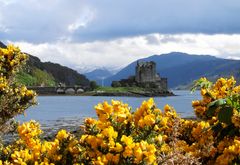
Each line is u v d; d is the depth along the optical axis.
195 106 8.70
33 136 6.51
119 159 4.71
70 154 5.48
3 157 6.82
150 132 5.12
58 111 80.31
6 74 9.95
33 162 5.50
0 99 9.30
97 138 4.93
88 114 68.62
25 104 9.66
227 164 5.94
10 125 9.48
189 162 5.09
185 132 8.17
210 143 6.68
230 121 5.87
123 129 5.16
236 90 8.77
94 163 4.94
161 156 5.11
